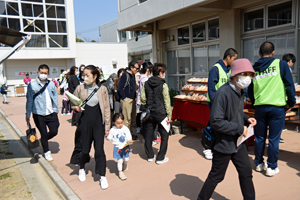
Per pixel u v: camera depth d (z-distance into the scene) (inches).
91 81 146.3
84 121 147.7
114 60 911.0
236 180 142.7
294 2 251.6
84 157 152.6
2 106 570.3
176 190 137.6
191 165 169.2
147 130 179.8
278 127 140.5
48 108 192.5
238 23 307.4
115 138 155.3
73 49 856.9
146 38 757.9
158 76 173.9
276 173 146.9
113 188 145.3
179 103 242.2
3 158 219.9
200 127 220.1
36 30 808.3
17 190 159.6
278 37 273.6
